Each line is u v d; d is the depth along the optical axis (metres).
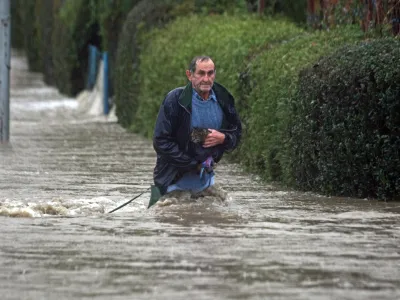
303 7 50.50
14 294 15.33
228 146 24.81
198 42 44.00
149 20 56.69
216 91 24.64
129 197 27.23
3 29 48.88
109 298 15.05
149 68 50.91
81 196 27.42
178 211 23.69
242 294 15.24
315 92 27.33
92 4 81.56
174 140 24.53
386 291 15.48
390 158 25.58
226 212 23.55
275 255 18.17
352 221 22.17
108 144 47.25
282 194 27.53
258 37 39.91
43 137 51.50
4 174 33.38
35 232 20.69
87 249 18.78
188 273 16.70
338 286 15.79
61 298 15.07
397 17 32.59
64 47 87.69
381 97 25.45
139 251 18.55
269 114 31.69
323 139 26.91
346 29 35.22
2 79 48.56
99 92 74.12
